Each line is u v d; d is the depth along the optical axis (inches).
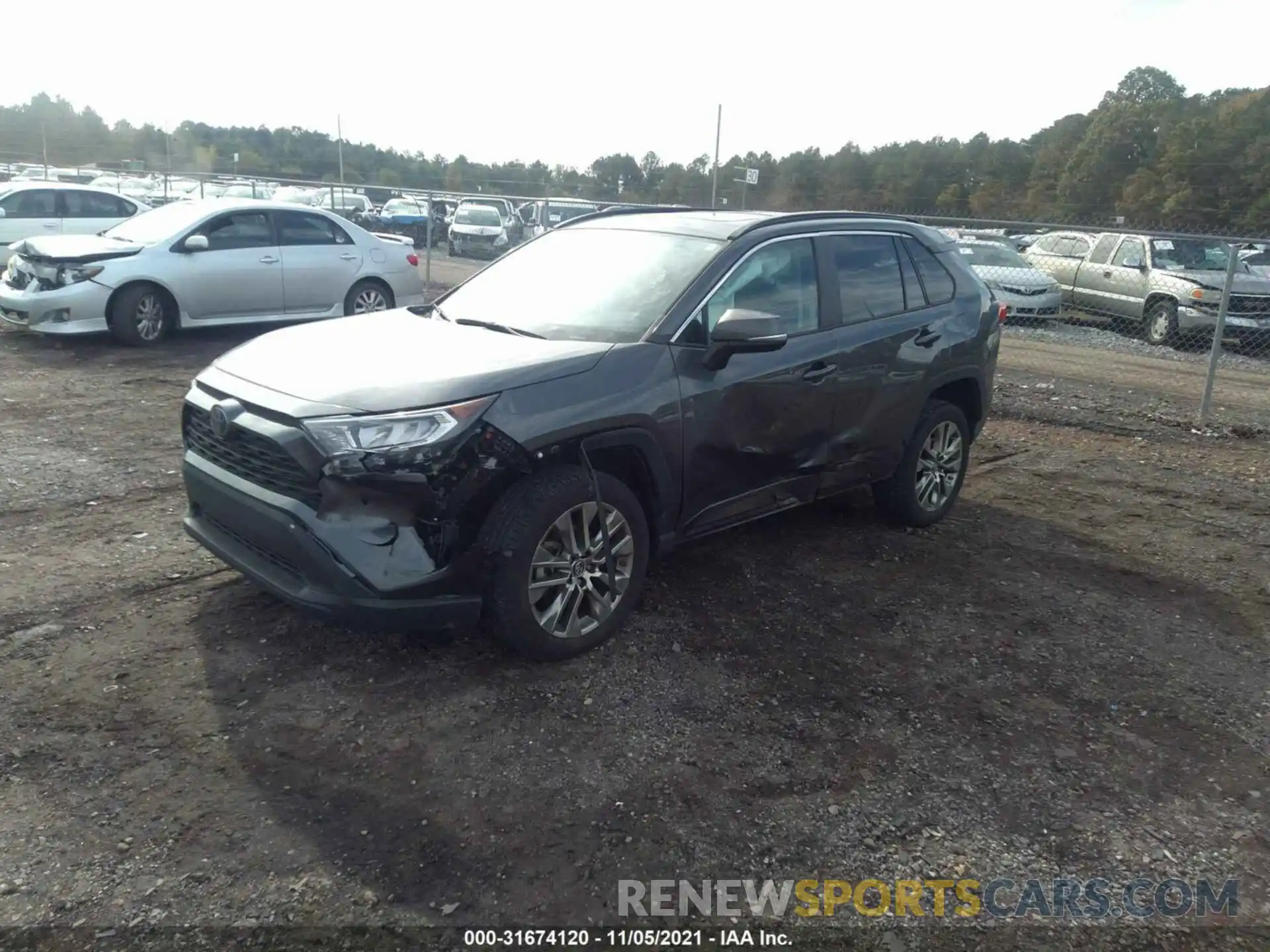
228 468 159.3
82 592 180.1
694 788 131.2
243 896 109.0
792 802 129.6
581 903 110.6
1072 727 151.5
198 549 203.0
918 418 223.3
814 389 193.9
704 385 173.5
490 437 145.7
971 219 473.7
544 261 205.6
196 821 120.6
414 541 144.2
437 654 161.9
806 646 172.1
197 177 884.0
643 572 169.8
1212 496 277.3
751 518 193.2
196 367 389.7
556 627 158.6
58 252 406.9
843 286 205.3
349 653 161.3
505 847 118.5
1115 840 126.0
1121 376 481.7
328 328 185.6
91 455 265.4
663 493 170.6
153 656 158.2
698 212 214.7
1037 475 293.4
